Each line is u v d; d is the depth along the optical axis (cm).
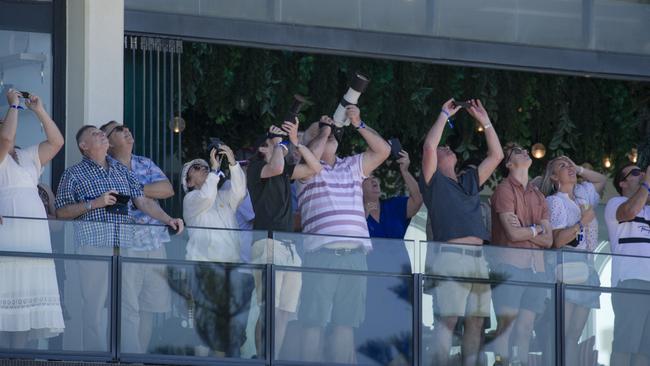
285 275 3684
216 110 4547
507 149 4053
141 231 3588
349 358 3712
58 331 3497
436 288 3791
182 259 3612
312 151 3803
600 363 3906
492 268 3844
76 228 3538
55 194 4022
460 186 3909
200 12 4359
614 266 3938
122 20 4169
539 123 4850
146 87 4241
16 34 4119
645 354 3950
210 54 4516
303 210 3822
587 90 4884
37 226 3500
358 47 4550
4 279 3462
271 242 3681
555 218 4069
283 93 4584
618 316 3928
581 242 4097
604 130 4912
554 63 4750
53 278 3506
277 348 3662
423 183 3906
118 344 3544
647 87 4950
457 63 4656
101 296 3538
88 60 4109
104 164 3662
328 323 3703
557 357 3875
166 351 3578
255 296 3656
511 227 3947
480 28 4691
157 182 3838
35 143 4069
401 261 3775
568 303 3891
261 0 4450
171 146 4231
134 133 4206
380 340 3741
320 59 4625
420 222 4775
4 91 4094
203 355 3606
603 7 4809
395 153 4100
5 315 3453
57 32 4138
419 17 4631
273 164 3728
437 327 3781
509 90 4797
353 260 3741
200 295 3616
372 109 4675
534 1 4747
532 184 4191
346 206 3803
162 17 4284
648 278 3962
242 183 3753
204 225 3734
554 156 4875
